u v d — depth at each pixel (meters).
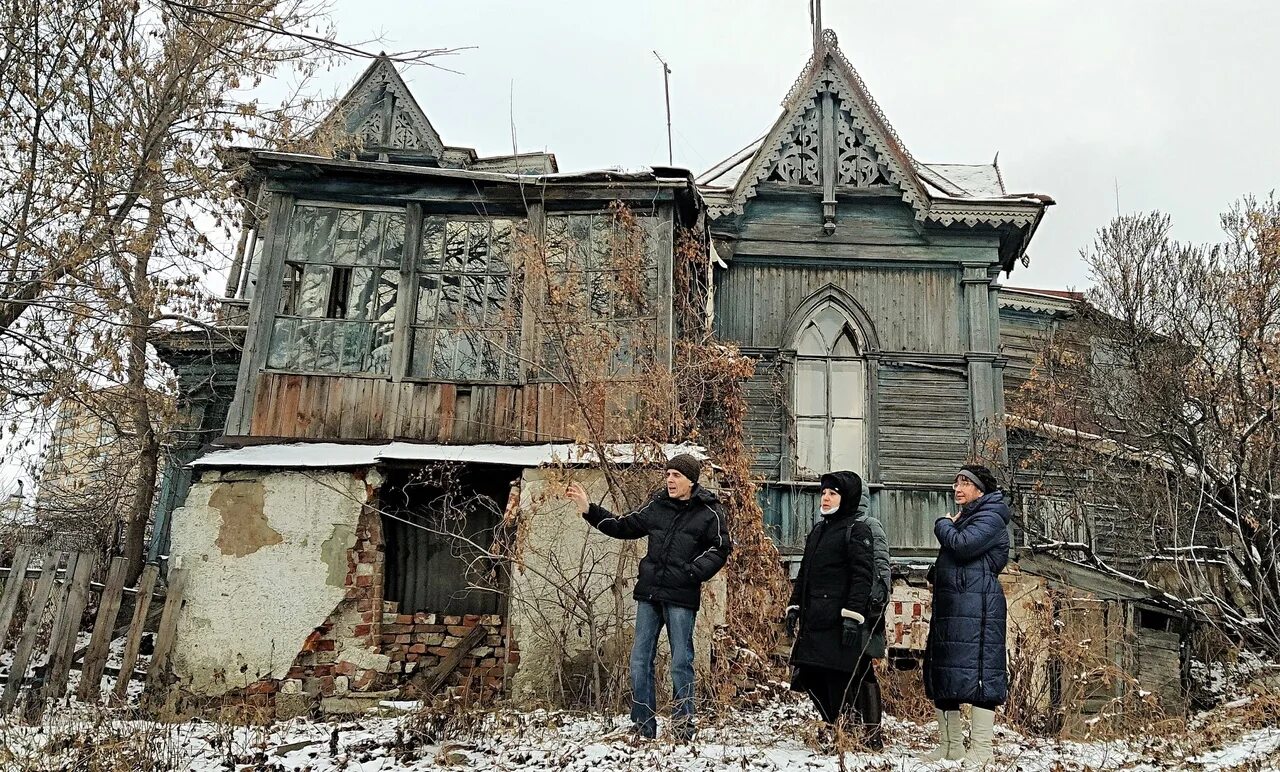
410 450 8.52
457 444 8.86
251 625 7.97
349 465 8.27
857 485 6.24
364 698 7.92
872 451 12.67
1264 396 11.16
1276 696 8.09
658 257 9.48
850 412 13.02
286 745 6.23
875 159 13.61
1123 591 10.62
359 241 9.74
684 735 5.93
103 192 10.98
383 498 9.03
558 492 7.82
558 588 7.50
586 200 9.68
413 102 15.20
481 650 8.52
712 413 9.87
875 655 6.01
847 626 5.76
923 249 13.34
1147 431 11.98
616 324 9.34
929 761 5.65
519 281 9.41
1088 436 12.89
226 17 7.02
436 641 8.50
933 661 5.92
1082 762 6.03
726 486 9.21
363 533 8.30
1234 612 10.46
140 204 11.27
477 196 9.72
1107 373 13.04
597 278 9.49
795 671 6.28
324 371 9.31
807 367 13.20
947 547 5.93
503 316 9.40
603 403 8.30
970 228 13.27
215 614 7.99
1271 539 10.43
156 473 13.39
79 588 7.41
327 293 9.58
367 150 14.90
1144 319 12.59
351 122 15.03
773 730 6.85
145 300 10.79
